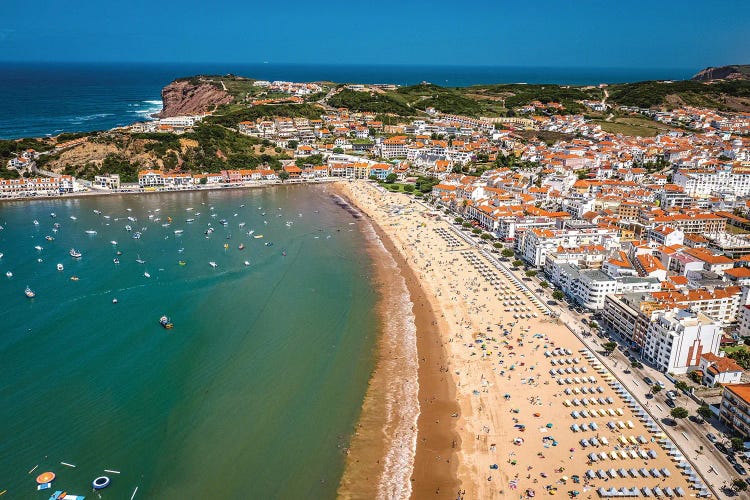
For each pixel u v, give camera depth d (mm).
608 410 124438
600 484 103812
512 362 146375
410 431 120062
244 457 111812
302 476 107250
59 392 130125
